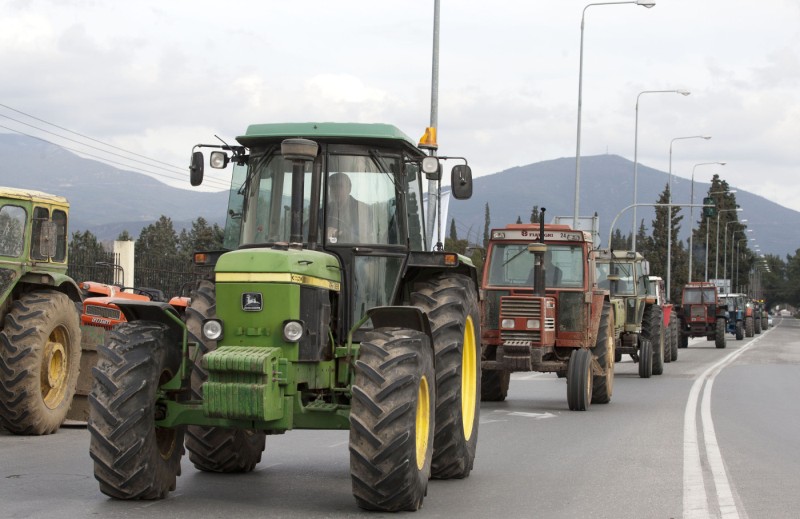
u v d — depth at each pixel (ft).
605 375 90.63
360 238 46.11
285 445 60.13
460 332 47.50
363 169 46.78
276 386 38.75
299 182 44.14
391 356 39.52
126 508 39.17
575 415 81.61
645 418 79.10
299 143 43.91
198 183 48.80
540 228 86.58
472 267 51.47
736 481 49.21
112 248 124.57
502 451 59.77
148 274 130.93
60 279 64.23
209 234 217.97
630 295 127.75
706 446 62.13
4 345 60.39
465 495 44.62
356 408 38.65
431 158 48.73
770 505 43.11
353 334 45.11
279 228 46.62
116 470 39.29
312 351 40.81
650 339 132.98
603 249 125.70
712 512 41.42
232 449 47.93
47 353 62.49
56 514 37.91
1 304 61.46
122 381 39.32
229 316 39.83
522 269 92.89
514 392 105.09
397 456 38.37
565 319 89.56
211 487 44.86
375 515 39.37
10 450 55.47
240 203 48.80
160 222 224.33
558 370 88.17
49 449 55.93
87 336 67.72
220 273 40.01
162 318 41.98
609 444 63.05
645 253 549.95
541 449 60.70
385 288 46.21
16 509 38.81
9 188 63.00
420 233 50.72
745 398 98.17
